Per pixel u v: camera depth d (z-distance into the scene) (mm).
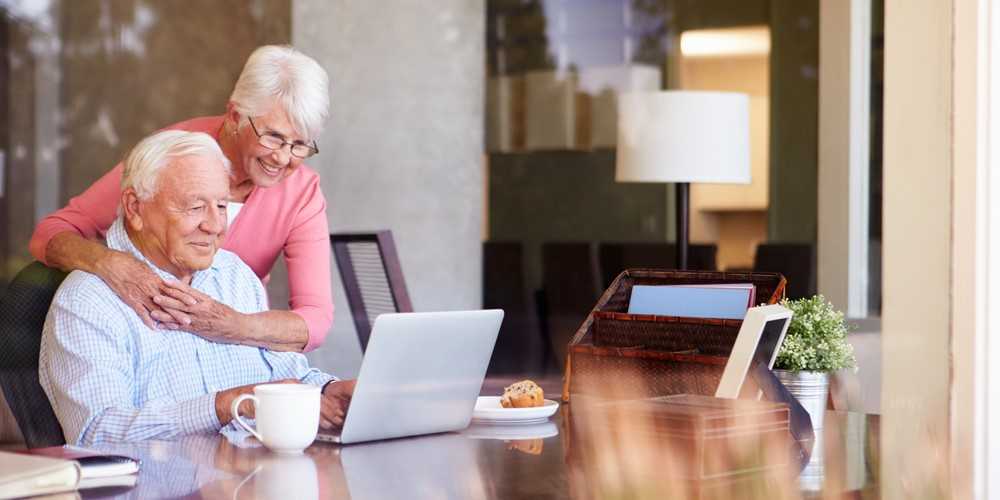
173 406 1531
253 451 1340
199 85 5613
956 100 1797
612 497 1099
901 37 1851
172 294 1667
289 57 2064
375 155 4504
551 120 5770
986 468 1710
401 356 1388
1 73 5941
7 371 1628
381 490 1122
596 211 5629
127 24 5852
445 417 1476
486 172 5777
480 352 1488
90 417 1559
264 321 1808
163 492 1096
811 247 4828
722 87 5387
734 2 5332
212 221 1707
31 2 5895
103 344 1604
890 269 1841
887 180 1865
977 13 1775
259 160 2092
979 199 1780
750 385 1418
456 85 4648
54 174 5965
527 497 1096
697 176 3916
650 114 3977
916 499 1467
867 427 1572
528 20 5844
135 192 1695
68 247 1751
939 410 1752
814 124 5027
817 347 1528
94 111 5934
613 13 5723
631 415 1203
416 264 4574
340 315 4016
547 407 1593
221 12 5496
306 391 1329
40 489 1075
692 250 5305
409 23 4543
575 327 5441
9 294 1668
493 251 5605
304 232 2256
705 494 1106
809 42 5062
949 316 1803
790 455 1257
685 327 1660
